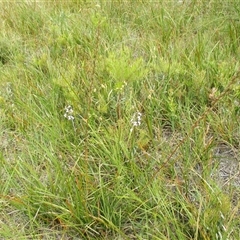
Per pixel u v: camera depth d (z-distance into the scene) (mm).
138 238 1519
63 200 1657
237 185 1751
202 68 2346
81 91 2215
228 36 2730
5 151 2012
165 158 1822
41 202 1605
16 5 3590
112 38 2883
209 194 1567
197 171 1805
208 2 3281
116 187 1654
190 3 3273
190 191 1700
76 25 3068
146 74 2131
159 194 1608
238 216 1553
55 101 2242
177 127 2074
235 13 3004
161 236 1451
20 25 3326
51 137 1939
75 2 3639
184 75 2279
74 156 1850
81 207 1584
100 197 1632
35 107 2219
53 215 1636
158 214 1555
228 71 2238
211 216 1485
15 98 2279
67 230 1604
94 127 1983
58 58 2703
